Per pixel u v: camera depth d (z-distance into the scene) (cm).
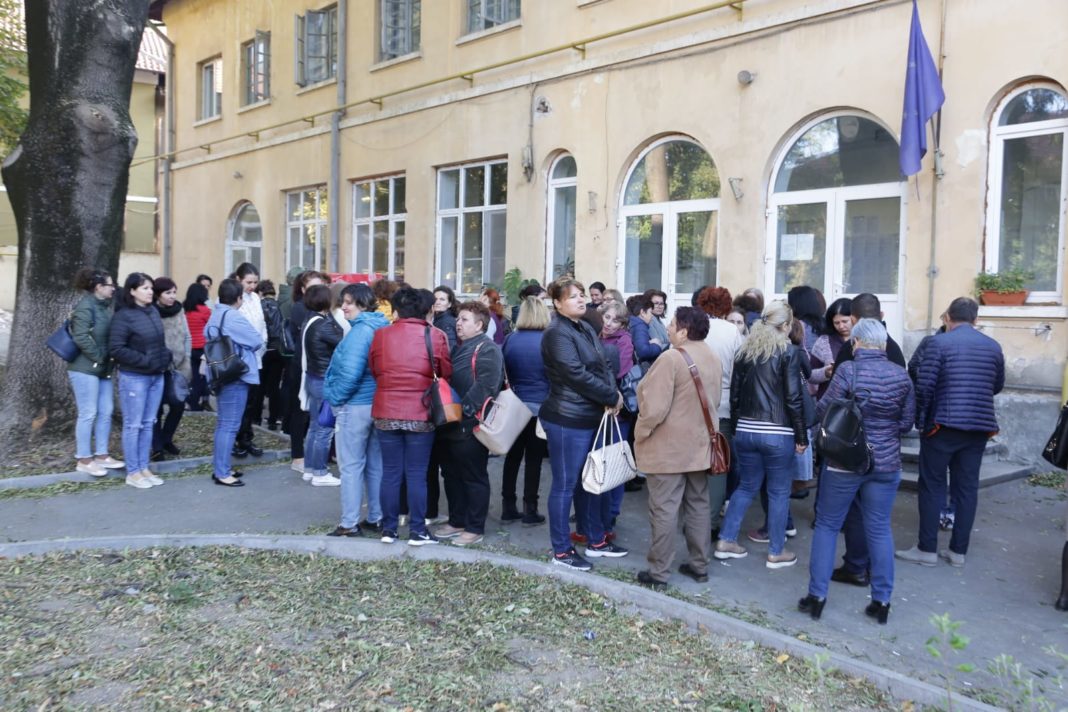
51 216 802
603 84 1103
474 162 1306
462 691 363
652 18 1045
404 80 1400
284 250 1691
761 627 433
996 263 788
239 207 1823
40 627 419
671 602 451
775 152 938
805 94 902
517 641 417
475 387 533
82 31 798
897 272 860
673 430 477
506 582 493
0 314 2114
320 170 1578
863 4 852
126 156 840
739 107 961
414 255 1395
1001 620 454
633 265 1105
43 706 341
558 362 496
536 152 1190
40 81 809
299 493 703
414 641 412
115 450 802
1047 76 744
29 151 799
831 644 421
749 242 957
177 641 407
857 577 507
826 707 359
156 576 498
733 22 964
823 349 584
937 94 779
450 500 598
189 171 1947
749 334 524
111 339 697
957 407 518
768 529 541
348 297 570
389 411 528
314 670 379
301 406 731
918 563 543
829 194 905
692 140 1033
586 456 511
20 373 797
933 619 339
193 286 1075
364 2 1467
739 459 536
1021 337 765
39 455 775
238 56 1777
